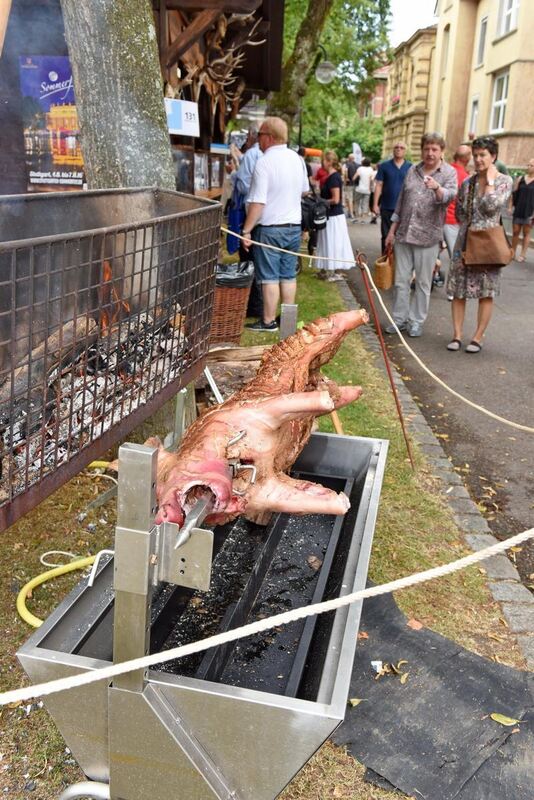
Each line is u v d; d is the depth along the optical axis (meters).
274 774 1.53
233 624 2.03
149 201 3.13
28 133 5.29
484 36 27.72
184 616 2.23
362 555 2.01
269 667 2.08
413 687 2.58
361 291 10.68
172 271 2.32
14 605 2.89
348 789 2.18
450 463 4.68
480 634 2.93
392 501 4.03
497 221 6.97
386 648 2.77
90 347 2.03
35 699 2.44
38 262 1.83
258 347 4.48
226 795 1.58
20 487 1.69
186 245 2.39
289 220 7.03
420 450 4.83
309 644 1.97
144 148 3.63
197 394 4.40
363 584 1.85
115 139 3.60
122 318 2.16
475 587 3.26
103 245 1.84
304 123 30.44
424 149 7.26
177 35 6.95
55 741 2.29
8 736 2.30
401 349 7.54
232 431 1.90
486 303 7.30
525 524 4.06
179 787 1.58
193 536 1.46
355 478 2.94
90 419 1.99
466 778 2.21
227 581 2.38
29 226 2.61
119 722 1.54
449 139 30.92
